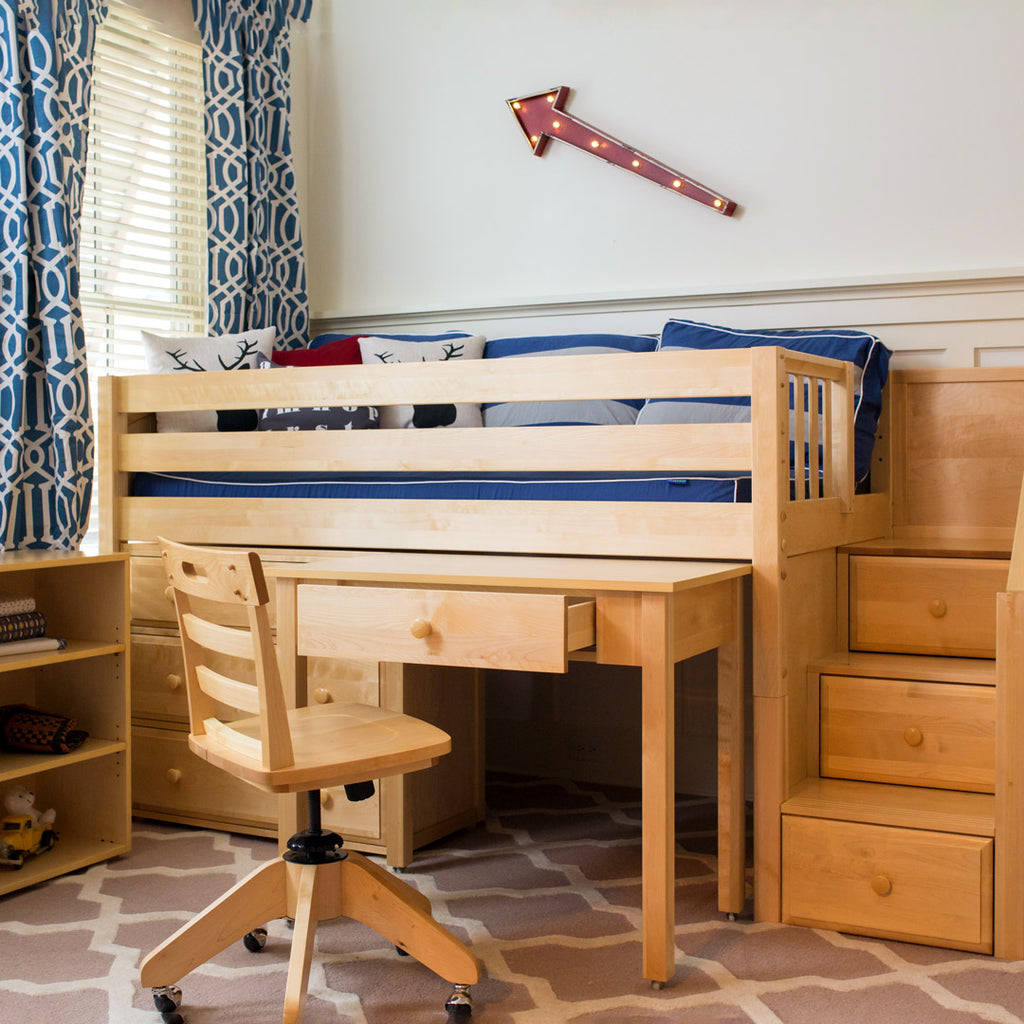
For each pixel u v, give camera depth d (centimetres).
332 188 358
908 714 212
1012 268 269
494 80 331
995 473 272
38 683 257
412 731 176
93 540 307
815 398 226
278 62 338
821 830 198
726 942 194
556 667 172
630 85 312
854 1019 164
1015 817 185
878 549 234
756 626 204
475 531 232
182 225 333
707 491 215
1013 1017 164
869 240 286
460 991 165
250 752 163
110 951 189
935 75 279
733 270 301
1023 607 184
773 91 295
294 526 252
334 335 334
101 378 271
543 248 326
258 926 177
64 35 270
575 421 285
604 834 257
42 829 234
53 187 264
